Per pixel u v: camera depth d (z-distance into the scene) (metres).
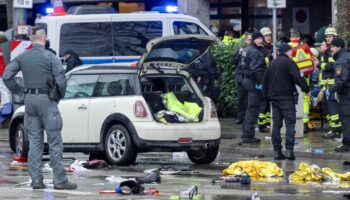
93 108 35.44
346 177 30.34
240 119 49.66
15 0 52.62
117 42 49.34
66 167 34.22
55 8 52.66
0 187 28.44
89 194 26.67
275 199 25.78
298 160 37.09
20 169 34.00
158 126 34.28
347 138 37.69
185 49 36.03
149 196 26.36
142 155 39.78
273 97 36.75
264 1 67.75
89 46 49.12
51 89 27.44
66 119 36.00
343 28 48.53
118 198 25.84
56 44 48.81
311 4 66.75
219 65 52.25
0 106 52.25
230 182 29.62
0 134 49.44
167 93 35.69
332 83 41.69
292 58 40.69
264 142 41.88
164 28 49.66
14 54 51.25
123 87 35.16
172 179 30.81
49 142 27.69
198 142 34.91
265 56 41.16
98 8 52.72
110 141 35.03
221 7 68.56
